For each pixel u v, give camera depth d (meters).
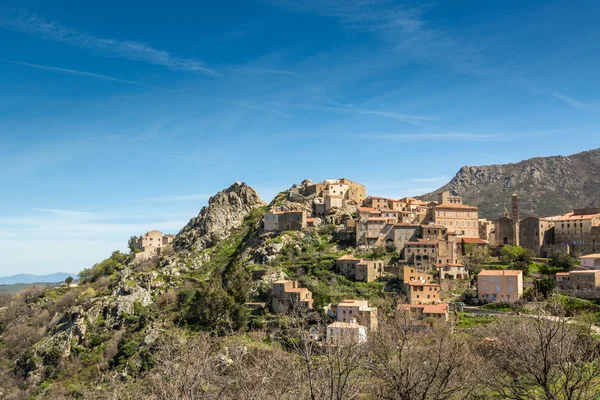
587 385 71.75
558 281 198.00
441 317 172.62
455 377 75.62
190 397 70.38
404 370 71.88
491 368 84.81
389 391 69.69
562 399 75.62
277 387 72.69
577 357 80.62
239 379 78.50
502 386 80.69
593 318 159.12
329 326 153.75
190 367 76.31
